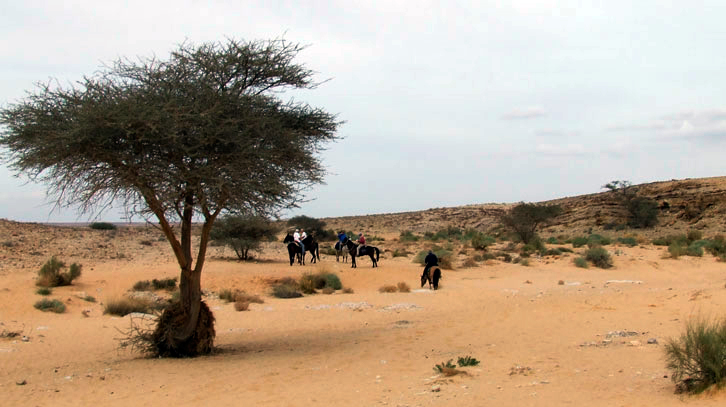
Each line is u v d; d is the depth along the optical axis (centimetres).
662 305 1764
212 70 1309
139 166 1197
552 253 4403
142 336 1445
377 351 1388
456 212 11056
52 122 1200
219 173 1251
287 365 1258
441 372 1049
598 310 1803
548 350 1242
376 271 3469
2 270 3072
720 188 7700
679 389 784
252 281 3123
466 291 2738
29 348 1595
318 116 1470
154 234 6200
